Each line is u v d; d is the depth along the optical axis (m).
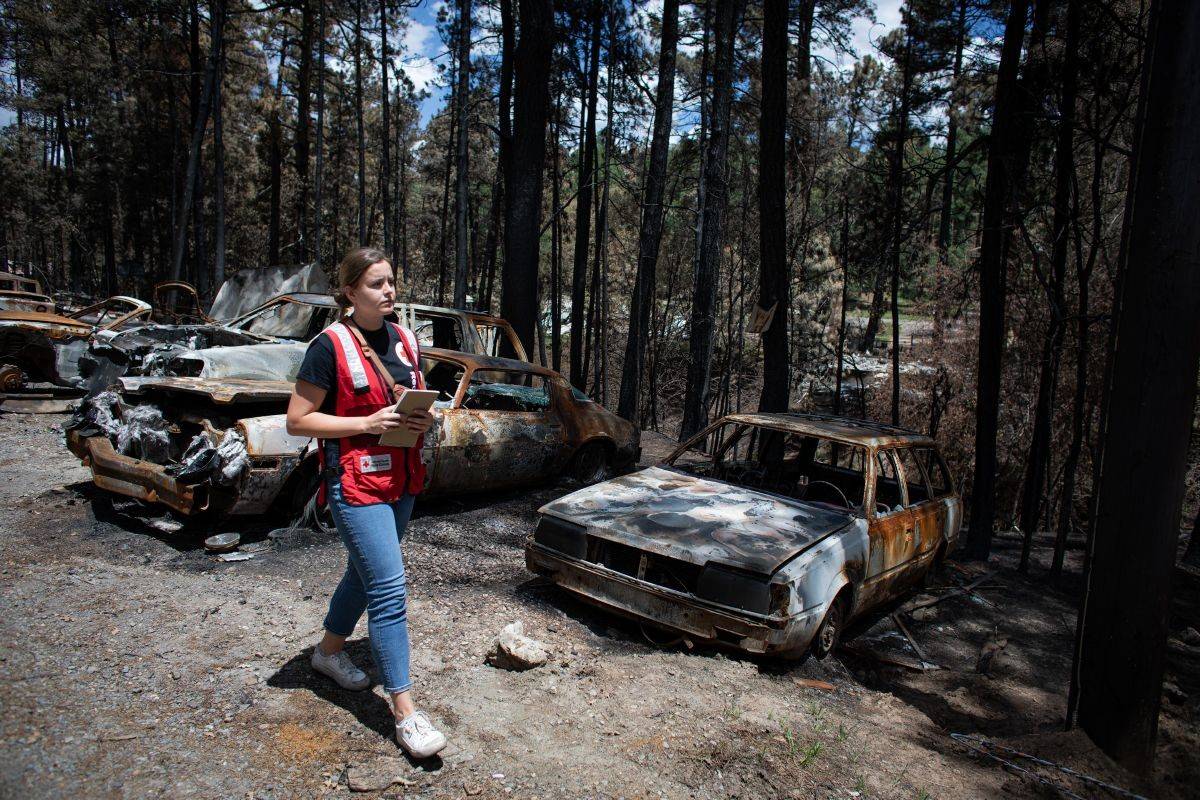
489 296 24.25
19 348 9.20
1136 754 3.51
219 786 2.39
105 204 33.28
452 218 38.03
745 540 4.25
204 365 5.70
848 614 4.70
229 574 4.33
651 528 4.37
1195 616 6.45
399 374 2.72
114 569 4.23
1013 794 3.13
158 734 2.62
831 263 19.62
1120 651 3.51
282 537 4.95
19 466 6.38
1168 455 3.37
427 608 4.19
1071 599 6.76
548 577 4.65
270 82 31.86
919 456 6.29
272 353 6.14
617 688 3.50
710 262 14.27
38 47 30.89
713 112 14.18
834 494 5.89
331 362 2.57
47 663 3.01
